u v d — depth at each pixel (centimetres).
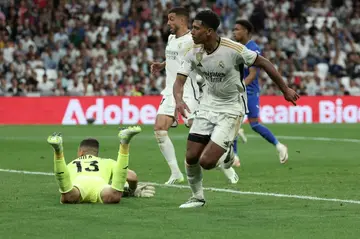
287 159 2295
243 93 1471
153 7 5112
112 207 1455
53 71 4606
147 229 1245
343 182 1877
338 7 5559
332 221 1329
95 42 4825
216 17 1396
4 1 4819
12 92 4375
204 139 1461
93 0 5031
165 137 1905
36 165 2245
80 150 1573
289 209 1460
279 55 4991
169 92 1933
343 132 3634
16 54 4566
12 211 1409
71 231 1225
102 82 4541
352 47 5212
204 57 1419
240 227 1270
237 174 2058
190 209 1452
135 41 4862
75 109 4116
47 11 4884
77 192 1479
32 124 4072
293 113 4344
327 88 4844
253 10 5247
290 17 5353
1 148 2773
